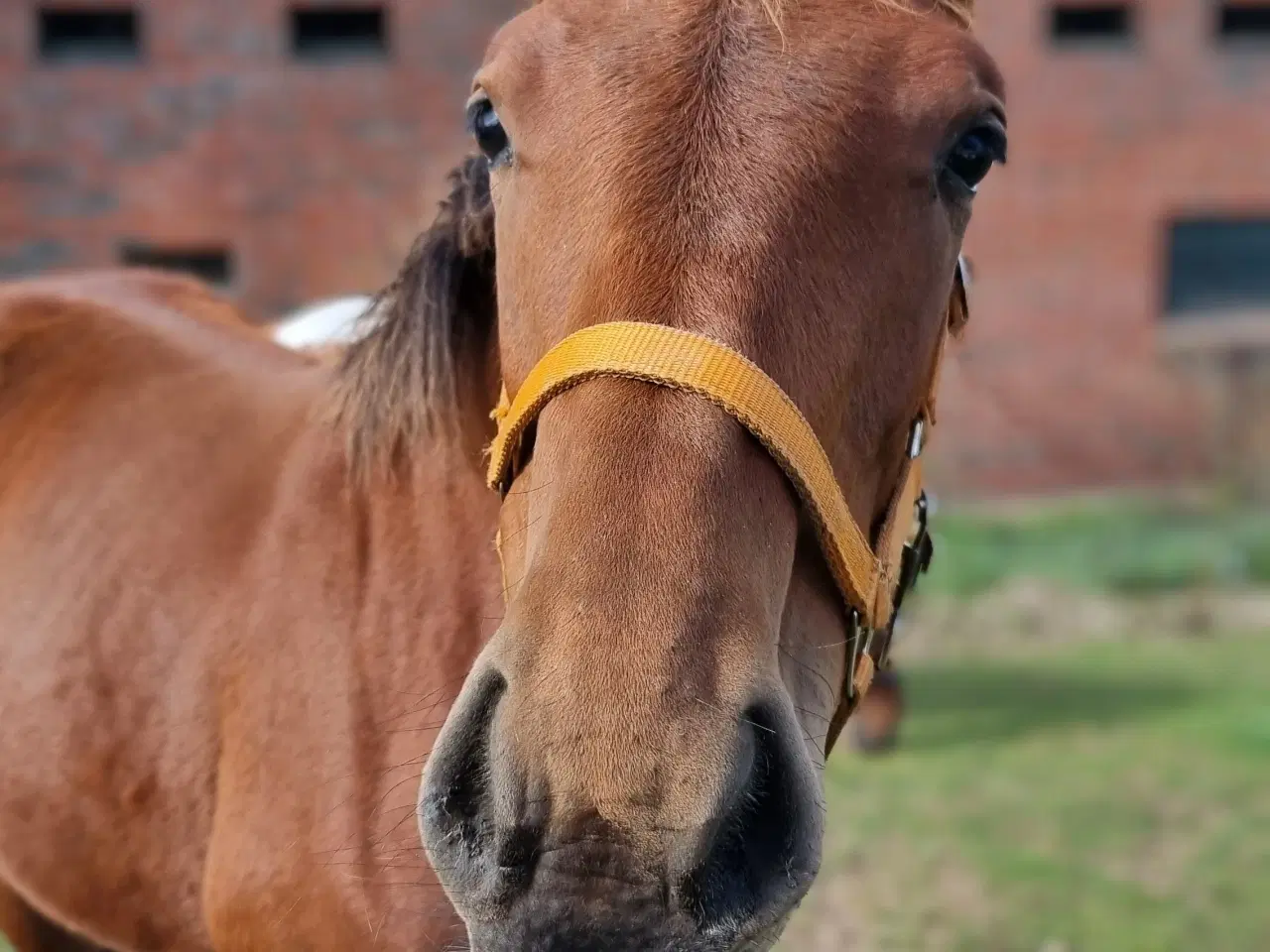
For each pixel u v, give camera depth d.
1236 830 4.19
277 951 1.56
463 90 8.99
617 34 1.23
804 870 1.07
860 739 5.03
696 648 1.02
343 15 9.07
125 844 1.76
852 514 1.29
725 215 1.14
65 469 1.98
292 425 1.83
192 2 8.77
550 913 1.00
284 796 1.57
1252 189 9.07
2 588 1.95
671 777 0.99
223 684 1.68
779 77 1.19
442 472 1.60
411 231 8.79
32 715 1.83
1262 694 5.91
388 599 1.58
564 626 1.02
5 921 2.15
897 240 1.22
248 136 8.89
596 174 1.17
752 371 1.11
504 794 1.01
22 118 8.75
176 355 2.11
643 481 1.06
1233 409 9.05
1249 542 8.32
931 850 4.02
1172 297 9.35
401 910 1.47
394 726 1.53
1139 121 9.01
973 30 1.52
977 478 9.09
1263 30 9.22
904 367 1.28
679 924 1.00
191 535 1.79
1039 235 9.04
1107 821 4.27
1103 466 9.12
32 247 8.84
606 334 1.12
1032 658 6.74
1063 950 3.33
